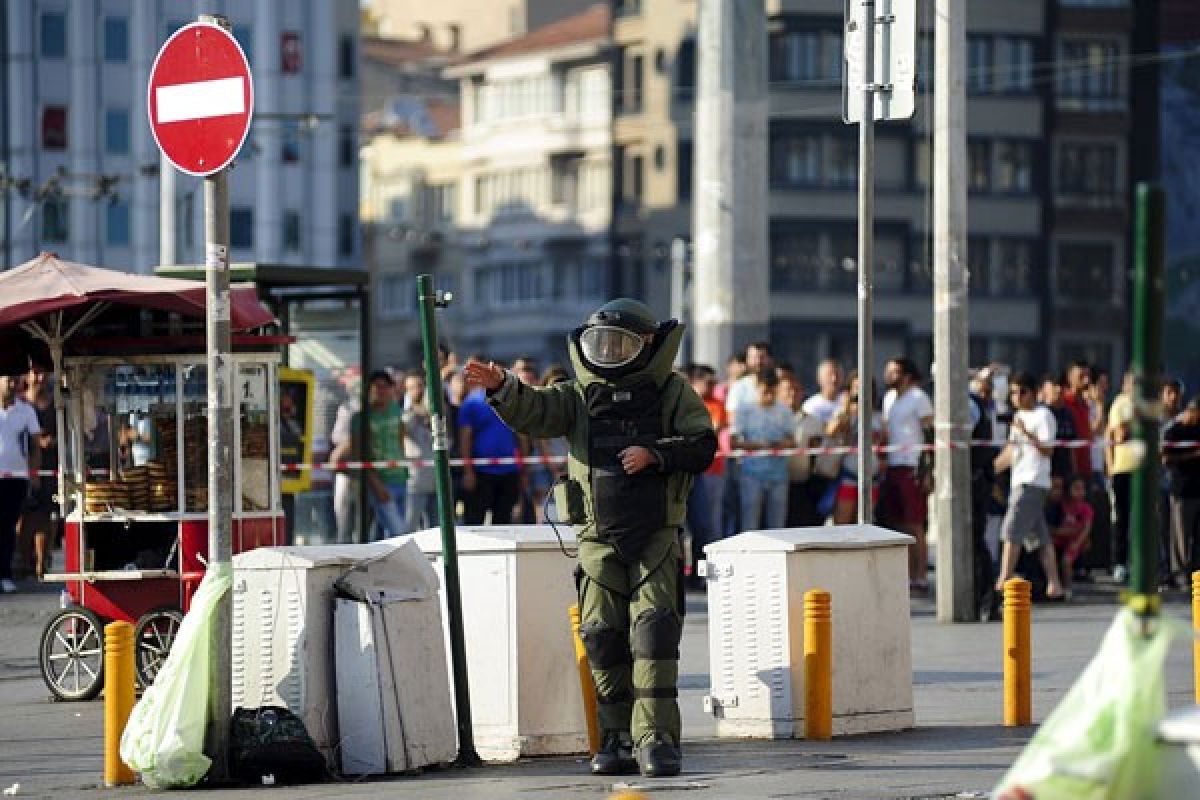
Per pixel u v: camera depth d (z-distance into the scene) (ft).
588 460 100.78
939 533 180.14
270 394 141.59
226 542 101.45
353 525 210.79
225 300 101.65
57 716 130.62
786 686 112.57
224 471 101.40
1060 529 203.62
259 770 99.91
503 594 107.65
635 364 100.07
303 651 101.65
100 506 139.33
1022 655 117.70
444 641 105.40
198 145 101.24
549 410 101.14
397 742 101.91
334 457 209.97
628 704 102.22
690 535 206.39
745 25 227.81
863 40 148.97
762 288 229.45
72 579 138.31
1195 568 207.51
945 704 128.47
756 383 203.62
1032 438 189.47
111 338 140.46
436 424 105.91
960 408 179.42
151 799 97.76
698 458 99.91
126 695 102.42
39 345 146.20
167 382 139.33
